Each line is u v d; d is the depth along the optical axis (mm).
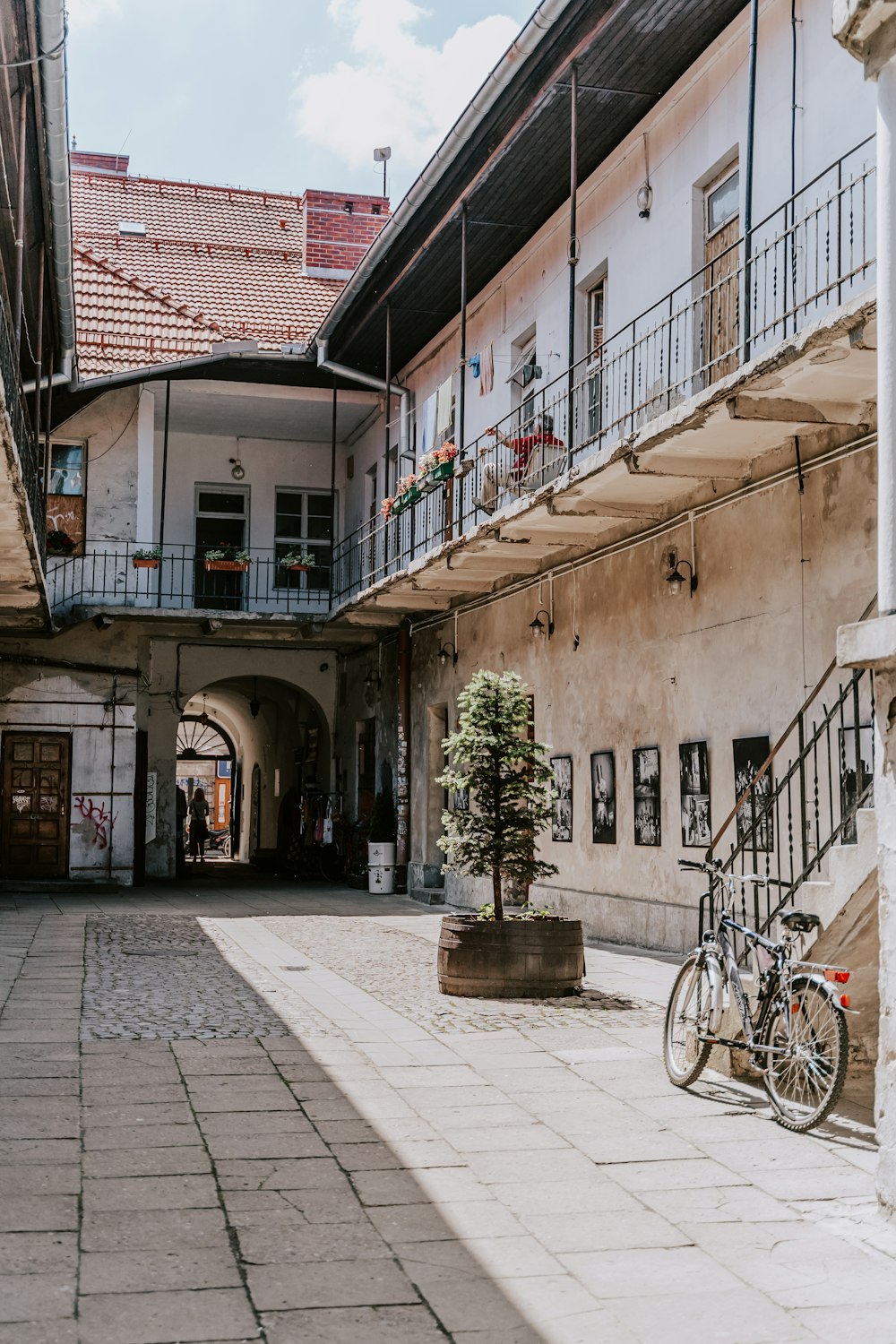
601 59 12969
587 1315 4023
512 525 14266
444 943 10125
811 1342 3840
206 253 26688
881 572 5074
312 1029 8531
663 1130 6195
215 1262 4391
